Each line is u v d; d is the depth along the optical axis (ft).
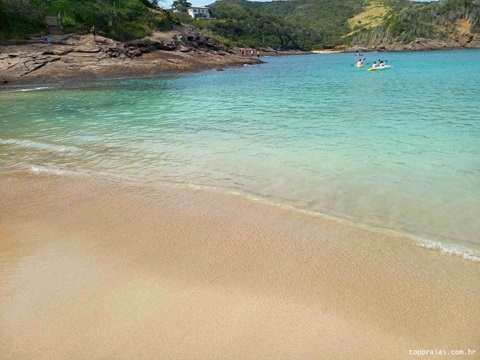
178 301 14.87
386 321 13.50
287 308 14.30
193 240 19.72
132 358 12.21
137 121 50.93
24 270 17.42
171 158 33.71
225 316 13.94
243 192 25.63
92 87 99.55
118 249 19.06
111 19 154.61
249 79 113.09
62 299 15.19
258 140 38.78
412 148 33.81
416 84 86.43
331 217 21.59
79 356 12.35
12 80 107.76
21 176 30.42
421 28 396.16
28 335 13.32
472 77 98.99
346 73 129.49
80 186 28.02
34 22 134.10
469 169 28.07
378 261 17.19
